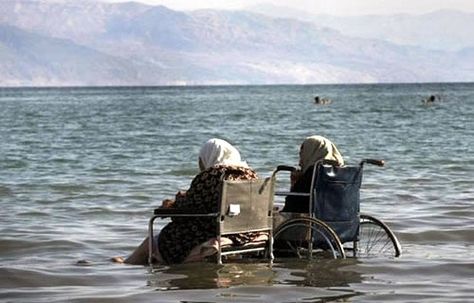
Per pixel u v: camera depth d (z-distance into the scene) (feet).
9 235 66.64
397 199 87.66
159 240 55.52
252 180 54.34
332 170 55.72
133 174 115.65
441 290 47.75
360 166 56.95
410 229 68.90
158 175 114.11
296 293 47.16
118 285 49.32
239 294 46.91
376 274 52.13
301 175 56.75
